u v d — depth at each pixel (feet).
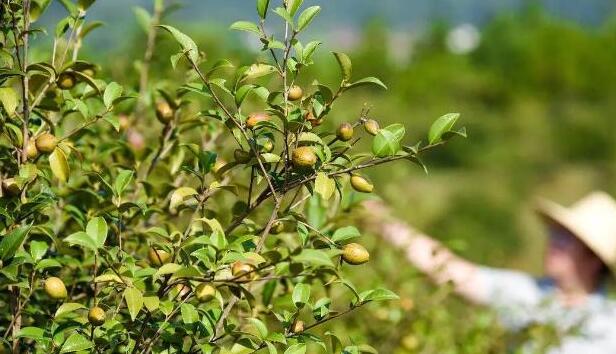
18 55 5.28
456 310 10.05
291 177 5.15
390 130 5.21
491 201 35.14
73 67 5.49
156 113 6.33
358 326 8.09
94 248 5.02
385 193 10.72
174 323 5.18
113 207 5.58
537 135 56.49
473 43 94.73
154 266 5.32
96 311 5.05
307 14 5.12
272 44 5.09
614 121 59.00
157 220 6.18
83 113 5.50
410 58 88.94
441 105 64.03
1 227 5.40
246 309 6.17
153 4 7.34
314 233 5.55
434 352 8.82
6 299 5.94
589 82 76.23
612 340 9.84
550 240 10.66
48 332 5.17
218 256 4.99
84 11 5.74
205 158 5.55
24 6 5.33
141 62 7.43
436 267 8.79
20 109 5.74
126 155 6.50
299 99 5.29
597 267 10.44
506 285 10.21
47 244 5.66
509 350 9.62
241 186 6.18
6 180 5.30
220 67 5.12
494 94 68.28
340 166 5.21
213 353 5.39
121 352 5.69
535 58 79.10
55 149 5.35
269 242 6.36
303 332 5.36
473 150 53.36
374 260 8.96
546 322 9.53
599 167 54.54
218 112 5.33
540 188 51.88
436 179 42.39
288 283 6.07
